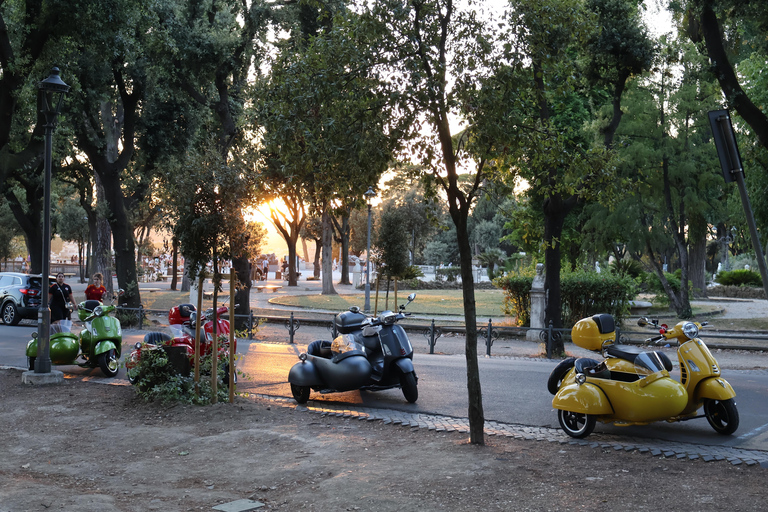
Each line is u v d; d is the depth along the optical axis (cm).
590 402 732
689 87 2569
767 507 491
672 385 730
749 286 4812
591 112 2595
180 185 921
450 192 756
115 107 2897
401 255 2516
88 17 1659
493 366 1404
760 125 1744
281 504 529
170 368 986
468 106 752
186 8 2108
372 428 816
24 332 2048
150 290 4481
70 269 8762
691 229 2972
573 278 2072
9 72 1611
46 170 1184
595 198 890
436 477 583
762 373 1304
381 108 756
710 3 1667
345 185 792
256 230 954
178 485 595
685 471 604
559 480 571
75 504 520
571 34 779
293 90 765
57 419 875
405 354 991
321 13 859
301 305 3316
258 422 845
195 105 2564
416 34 751
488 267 5806
